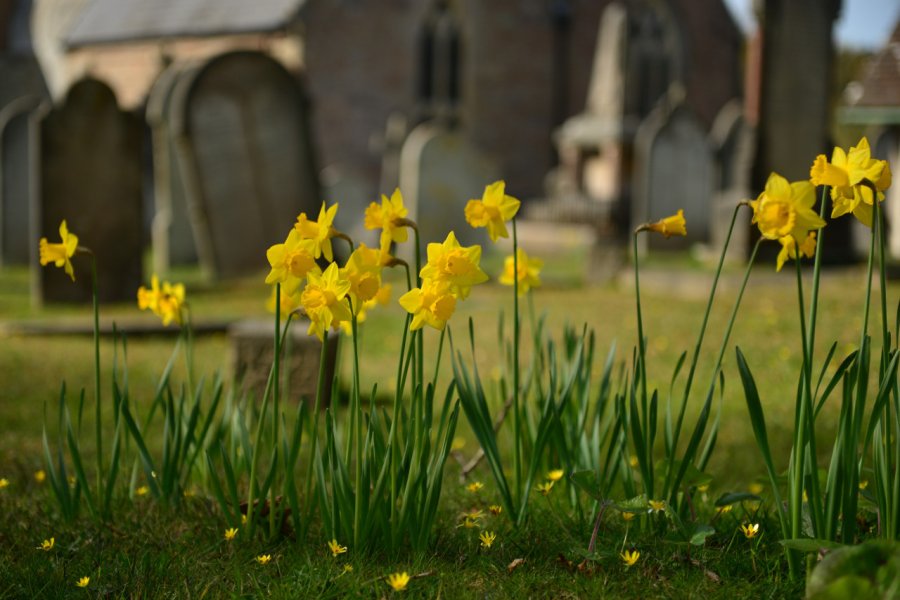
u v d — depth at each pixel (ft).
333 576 9.16
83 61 108.37
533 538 10.28
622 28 82.33
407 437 9.95
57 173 39.14
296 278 9.48
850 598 7.09
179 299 12.69
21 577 9.45
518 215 102.78
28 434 18.06
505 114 103.50
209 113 46.14
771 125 51.06
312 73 91.91
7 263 53.42
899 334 9.02
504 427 16.93
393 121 96.78
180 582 9.25
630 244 69.41
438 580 9.04
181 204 59.00
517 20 102.94
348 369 25.63
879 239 8.68
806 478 9.30
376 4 94.84
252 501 10.52
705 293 41.34
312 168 49.14
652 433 10.24
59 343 29.37
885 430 8.93
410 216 58.39
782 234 8.45
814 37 51.31
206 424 11.97
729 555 9.59
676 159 67.36
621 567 9.36
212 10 98.22
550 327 31.94
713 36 110.73
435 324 8.91
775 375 23.32
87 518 11.81
